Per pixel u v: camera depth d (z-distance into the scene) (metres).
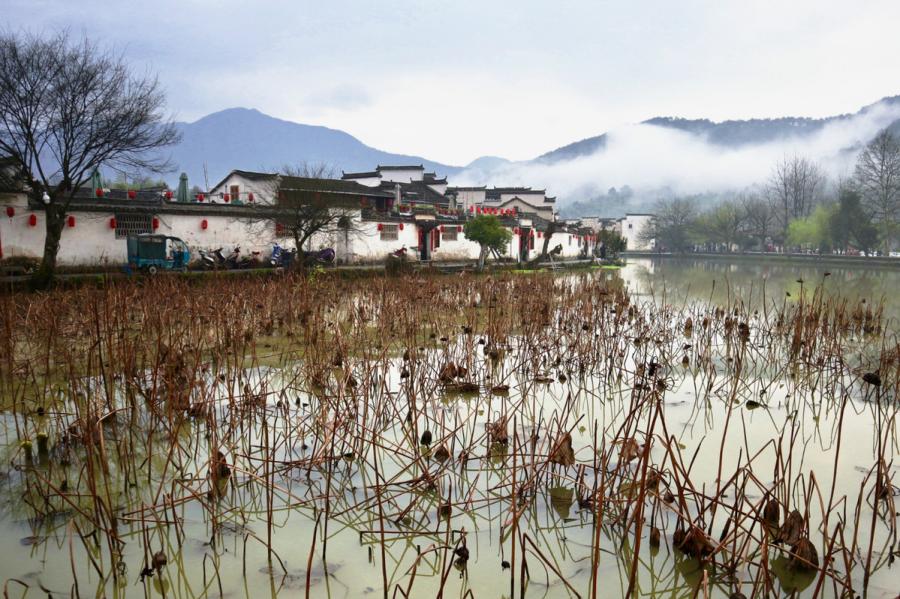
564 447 5.04
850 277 35.62
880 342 12.01
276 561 3.90
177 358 7.12
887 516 4.51
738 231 78.19
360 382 8.02
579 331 10.66
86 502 4.64
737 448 5.93
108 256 23.14
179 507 4.61
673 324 14.37
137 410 6.51
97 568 3.68
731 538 4.00
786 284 28.84
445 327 12.23
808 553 3.81
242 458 5.39
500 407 7.21
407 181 55.91
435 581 3.69
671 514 4.51
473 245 41.44
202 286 17.59
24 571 3.75
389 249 34.69
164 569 3.81
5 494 4.76
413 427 6.31
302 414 6.71
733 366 9.72
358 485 5.01
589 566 3.87
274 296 13.52
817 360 9.49
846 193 56.84
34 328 9.95
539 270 38.69
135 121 19.30
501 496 4.80
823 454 5.78
